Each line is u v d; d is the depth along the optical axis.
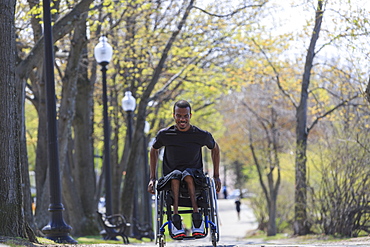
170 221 9.40
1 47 13.11
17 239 12.54
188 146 9.95
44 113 25.81
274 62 33.44
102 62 23.97
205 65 35.88
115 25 29.81
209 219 9.70
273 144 45.44
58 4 23.09
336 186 25.03
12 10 13.38
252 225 59.78
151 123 44.84
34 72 27.28
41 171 25.31
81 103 31.08
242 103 47.03
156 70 30.84
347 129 24.95
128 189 31.45
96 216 30.95
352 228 24.58
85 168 30.91
